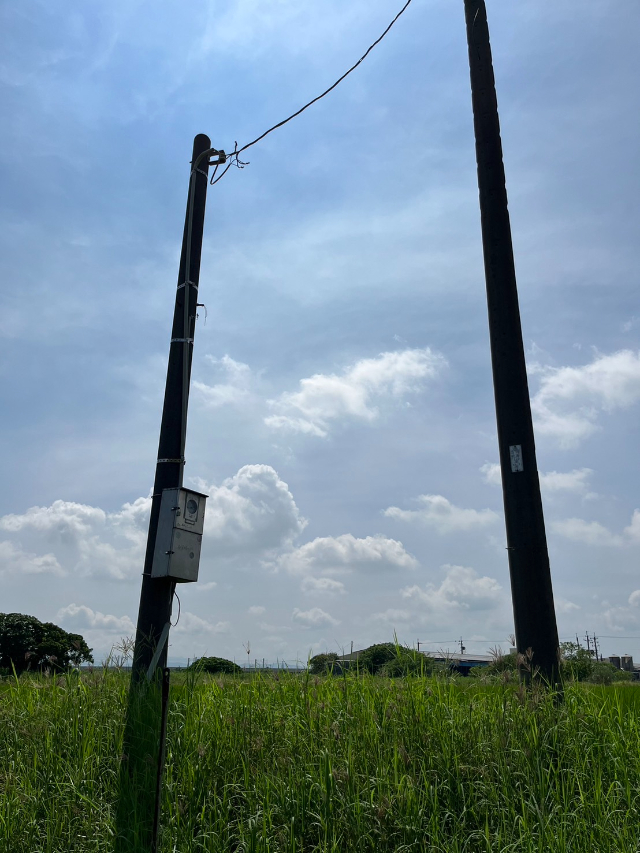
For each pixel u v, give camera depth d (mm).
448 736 5328
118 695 6602
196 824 4836
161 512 5855
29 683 7523
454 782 4941
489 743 5223
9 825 4844
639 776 4852
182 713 6105
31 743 6074
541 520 6453
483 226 7438
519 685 5715
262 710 6188
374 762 5168
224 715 6078
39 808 5203
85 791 5340
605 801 4535
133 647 5664
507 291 7113
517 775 4910
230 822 4828
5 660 27391
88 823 4930
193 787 5113
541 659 6066
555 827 4309
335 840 4375
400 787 4723
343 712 5832
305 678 6707
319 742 5512
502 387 6879
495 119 7676
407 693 6027
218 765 5391
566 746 5176
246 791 5047
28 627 28750
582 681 6766
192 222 7098
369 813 4586
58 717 6445
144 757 5008
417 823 4496
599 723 5520
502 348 6977
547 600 6215
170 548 5680
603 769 5035
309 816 4734
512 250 7293
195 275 6957
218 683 6973
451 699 6031
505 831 4352
